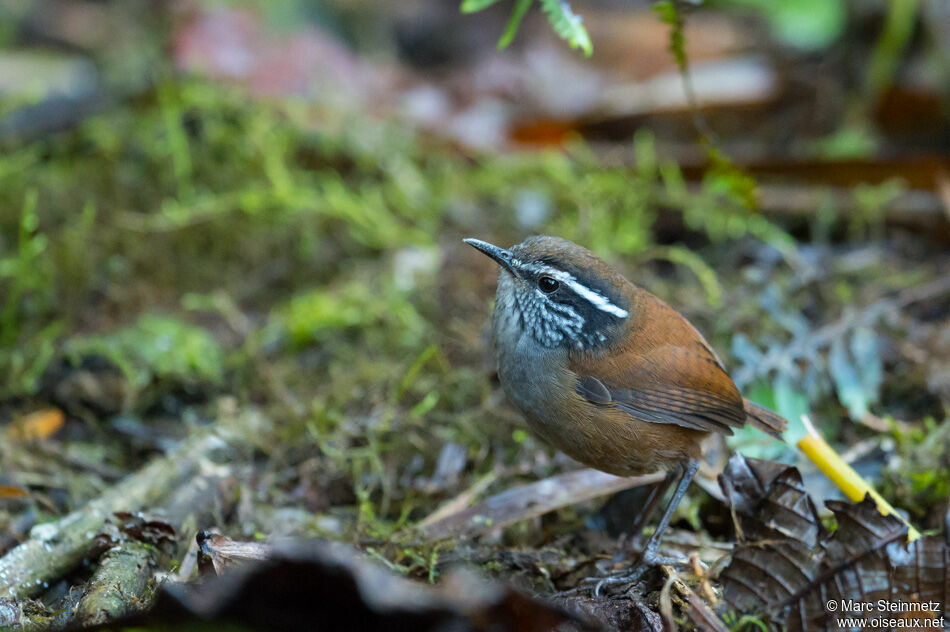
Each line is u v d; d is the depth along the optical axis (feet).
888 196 43.93
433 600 17.79
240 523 28.78
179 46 52.01
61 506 29.84
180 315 41.09
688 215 44.83
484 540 27.84
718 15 57.36
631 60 55.57
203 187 47.70
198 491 28.89
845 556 23.13
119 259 42.98
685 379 27.50
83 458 32.19
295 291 43.62
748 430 32.12
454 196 47.34
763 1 53.78
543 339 27.96
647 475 30.19
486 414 33.71
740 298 39.32
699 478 29.50
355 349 38.93
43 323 39.75
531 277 28.22
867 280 41.04
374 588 17.56
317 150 49.55
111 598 22.54
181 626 18.21
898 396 35.12
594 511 30.25
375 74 54.75
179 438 34.27
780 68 52.37
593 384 27.45
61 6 58.80
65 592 25.17
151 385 36.22
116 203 46.44
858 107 50.57
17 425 32.63
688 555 27.96
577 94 54.24
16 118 49.08
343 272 44.06
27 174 46.39
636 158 48.19
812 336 35.06
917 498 29.66
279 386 35.68
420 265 42.65
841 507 23.31
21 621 22.20
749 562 24.12
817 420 33.88
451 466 31.07
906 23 48.24
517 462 31.76
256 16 54.44
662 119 50.93
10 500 29.30
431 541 27.07
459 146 50.11
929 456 30.89
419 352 36.94
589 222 43.47
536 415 28.32
